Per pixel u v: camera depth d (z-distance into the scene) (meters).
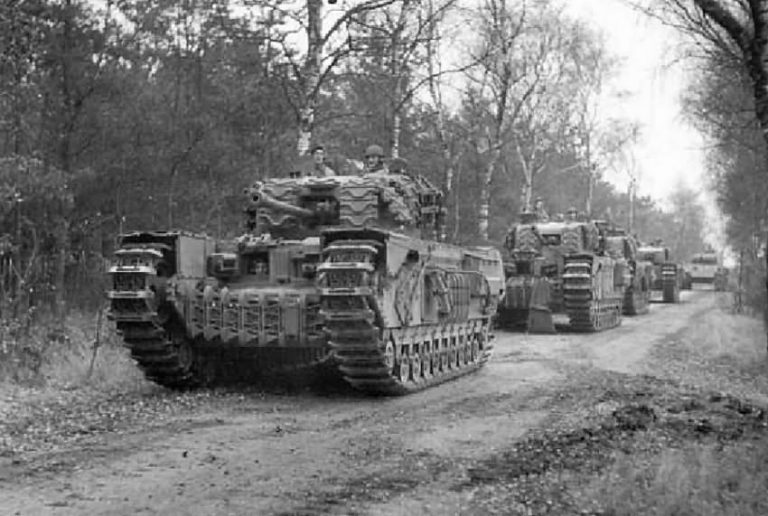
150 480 8.98
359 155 30.38
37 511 7.83
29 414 12.69
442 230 19.39
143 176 21.66
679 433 11.51
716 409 13.59
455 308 17.91
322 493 8.55
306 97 21.64
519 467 9.67
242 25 22.89
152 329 14.53
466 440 11.25
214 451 10.41
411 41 27.02
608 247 36.41
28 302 18.25
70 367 16.50
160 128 21.61
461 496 8.47
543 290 29.80
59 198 18.53
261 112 23.45
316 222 17.12
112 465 9.62
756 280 33.00
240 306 14.89
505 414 13.33
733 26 11.08
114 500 8.21
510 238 32.34
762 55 10.81
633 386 16.39
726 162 32.75
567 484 8.88
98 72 20.34
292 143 23.95
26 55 18.70
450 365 18.16
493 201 42.25
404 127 32.72
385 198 16.97
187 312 14.97
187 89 23.20
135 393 15.15
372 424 12.37
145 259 14.68
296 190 17.23
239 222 23.83
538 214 35.28
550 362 20.75
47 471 9.31
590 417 12.95
